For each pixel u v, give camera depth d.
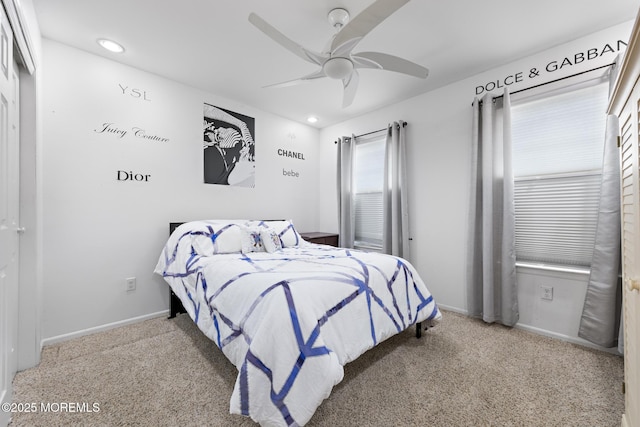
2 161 1.30
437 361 1.93
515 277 2.47
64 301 2.24
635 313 1.07
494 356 1.99
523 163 2.50
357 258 2.20
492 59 2.47
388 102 3.41
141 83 2.64
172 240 2.59
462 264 2.85
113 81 2.48
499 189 2.55
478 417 1.41
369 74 2.73
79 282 2.31
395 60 1.88
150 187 2.70
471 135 2.70
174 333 2.36
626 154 1.19
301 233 4.06
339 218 3.97
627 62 1.01
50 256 2.17
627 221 1.20
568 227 2.29
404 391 1.61
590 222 2.20
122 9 1.86
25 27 1.50
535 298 2.40
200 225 2.61
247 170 3.49
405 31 2.09
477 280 2.66
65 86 2.24
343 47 1.69
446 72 2.69
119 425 1.35
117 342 2.19
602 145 2.13
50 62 2.17
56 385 1.64
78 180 2.30
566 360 1.93
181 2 1.81
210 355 2.00
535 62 2.39
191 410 1.45
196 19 1.97
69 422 1.36
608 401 1.52
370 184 3.77
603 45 2.08
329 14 1.89
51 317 2.18
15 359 1.76
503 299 2.47
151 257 2.71
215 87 3.02
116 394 1.57
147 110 2.68
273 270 1.84
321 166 4.37
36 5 1.79
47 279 2.16
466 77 2.79
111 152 2.47
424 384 1.67
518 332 2.39
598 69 2.10
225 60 2.50
